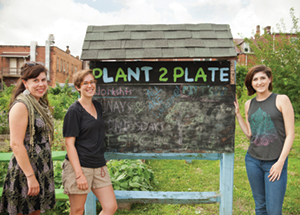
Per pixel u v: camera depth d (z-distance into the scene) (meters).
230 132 2.82
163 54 2.65
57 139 5.48
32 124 2.08
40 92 2.18
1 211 2.14
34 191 2.07
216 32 2.91
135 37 2.86
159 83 2.80
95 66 2.79
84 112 2.27
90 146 2.27
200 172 5.20
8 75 29.50
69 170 2.27
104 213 2.32
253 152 2.46
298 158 5.57
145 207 3.62
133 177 3.95
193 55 2.63
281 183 2.25
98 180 2.34
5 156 3.25
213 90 2.80
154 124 2.83
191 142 2.84
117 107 2.82
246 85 2.62
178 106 2.81
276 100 2.34
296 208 3.36
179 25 3.02
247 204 3.59
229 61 2.77
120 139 2.85
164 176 5.00
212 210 3.51
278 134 2.30
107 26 3.02
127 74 2.79
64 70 35.31
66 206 3.40
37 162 2.13
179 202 2.95
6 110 7.50
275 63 9.17
